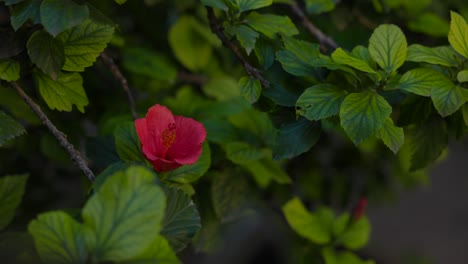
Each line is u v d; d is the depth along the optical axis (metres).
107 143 1.44
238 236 2.52
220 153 1.52
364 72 1.33
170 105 1.61
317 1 1.57
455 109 1.30
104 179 1.27
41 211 1.70
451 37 1.32
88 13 1.25
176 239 1.27
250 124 1.58
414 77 1.32
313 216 1.64
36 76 1.35
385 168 1.97
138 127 1.28
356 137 1.28
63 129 1.58
